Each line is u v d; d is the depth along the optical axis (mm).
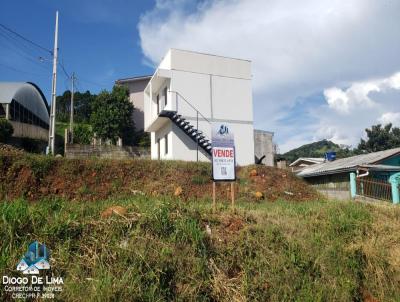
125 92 33250
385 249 8266
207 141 21516
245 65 24109
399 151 23391
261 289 6207
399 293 7457
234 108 23297
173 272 5691
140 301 4953
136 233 6074
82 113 61906
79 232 5918
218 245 6766
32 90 34438
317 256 7301
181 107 21781
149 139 31547
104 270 5238
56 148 31031
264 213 8750
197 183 14906
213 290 5793
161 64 24203
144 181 14250
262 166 18203
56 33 23641
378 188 19062
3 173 12320
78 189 12711
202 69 22734
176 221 6691
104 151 24719
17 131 28172
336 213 9609
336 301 6617
